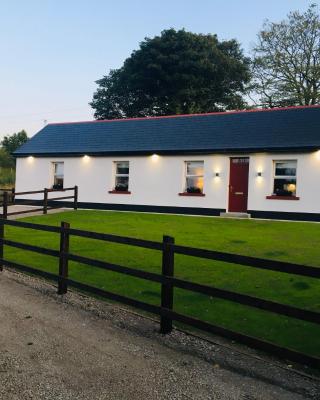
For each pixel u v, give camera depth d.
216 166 19.19
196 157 19.62
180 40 40.22
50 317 6.09
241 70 40.84
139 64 40.88
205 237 12.91
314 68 35.75
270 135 18.52
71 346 5.04
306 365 4.16
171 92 40.22
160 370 4.46
